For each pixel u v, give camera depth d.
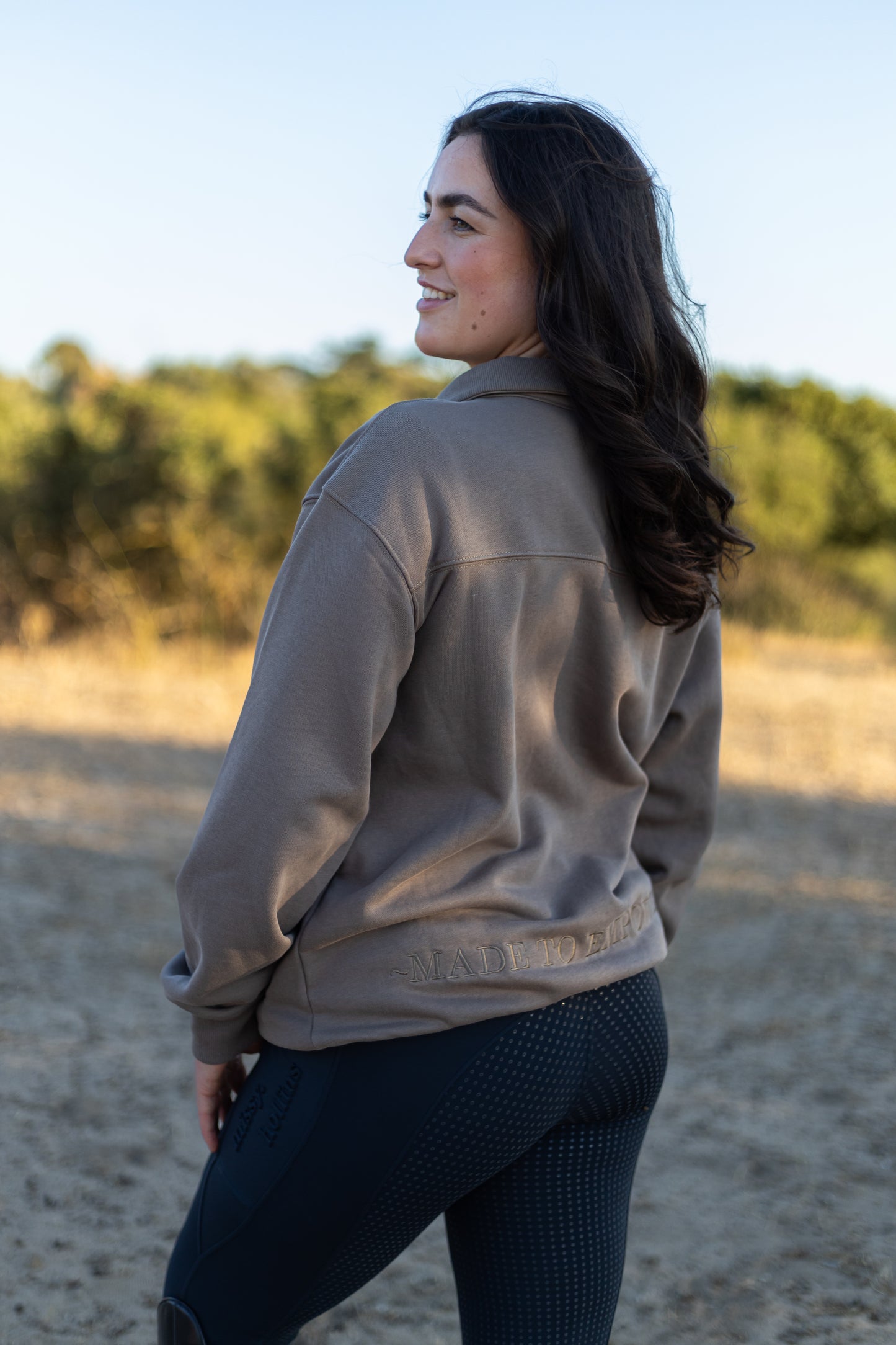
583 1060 1.21
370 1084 1.14
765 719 9.00
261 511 11.62
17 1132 2.59
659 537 1.19
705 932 4.31
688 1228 2.32
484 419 1.15
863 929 4.33
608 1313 1.27
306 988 1.16
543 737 1.21
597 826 1.30
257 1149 1.18
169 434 11.25
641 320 1.17
